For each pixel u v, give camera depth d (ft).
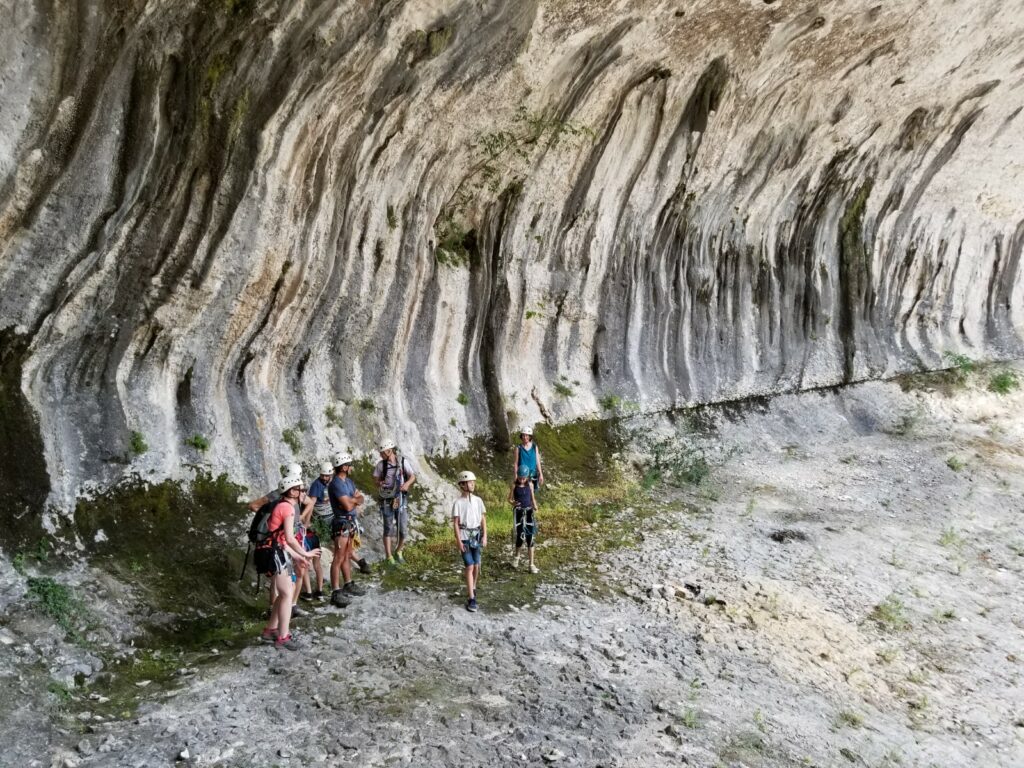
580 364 57.47
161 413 33.96
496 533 40.96
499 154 45.83
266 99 32.01
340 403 41.98
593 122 48.98
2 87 26.86
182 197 31.86
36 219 28.89
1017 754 26.45
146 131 29.76
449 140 42.47
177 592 29.53
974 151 70.79
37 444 29.37
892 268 73.77
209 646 26.99
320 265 38.60
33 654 23.41
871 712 27.20
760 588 35.70
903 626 34.71
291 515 26.40
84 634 25.34
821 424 66.13
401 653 26.18
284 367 39.86
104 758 19.38
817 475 57.31
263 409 37.96
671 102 51.62
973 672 31.83
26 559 26.81
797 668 28.99
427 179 43.42
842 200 69.00
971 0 54.08
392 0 33.04
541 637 28.45
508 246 50.93
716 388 63.62
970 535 48.16
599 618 30.94
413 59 36.09
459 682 24.40
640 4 42.55
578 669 26.12
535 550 38.75
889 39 55.57
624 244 57.57
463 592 32.60
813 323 69.67
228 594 30.63
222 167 32.12
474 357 50.47
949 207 74.49
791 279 68.44
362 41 33.22
